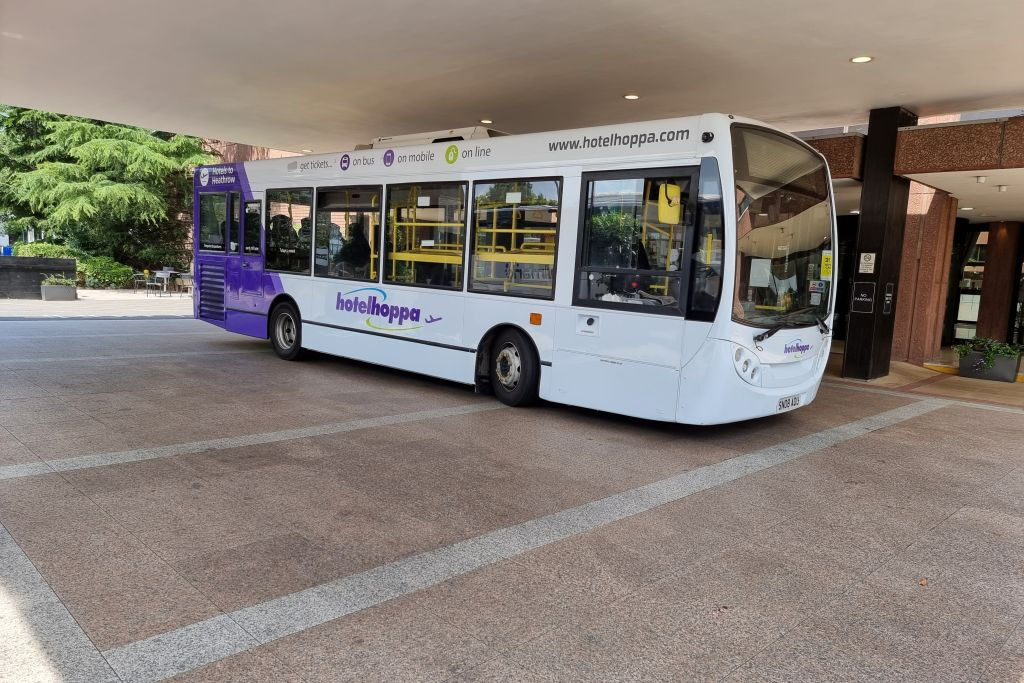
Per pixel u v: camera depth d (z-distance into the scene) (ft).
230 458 18.76
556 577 12.68
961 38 24.90
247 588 11.76
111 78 37.06
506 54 29.84
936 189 40.32
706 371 21.13
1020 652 10.74
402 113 42.45
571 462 19.88
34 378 27.94
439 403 26.81
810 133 47.42
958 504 17.65
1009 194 40.14
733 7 23.32
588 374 23.81
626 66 30.63
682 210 21.47
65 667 9.36
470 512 15.71
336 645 10.18
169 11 26.86
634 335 22.56
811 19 23.93
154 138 83.46
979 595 12.65
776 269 22.71
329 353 32.96
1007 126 31.60
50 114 83.71
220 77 36.06
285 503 15.70
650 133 22.13
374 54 30.83
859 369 36.86
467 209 27.09
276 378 30.55
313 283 33.47
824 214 24.81
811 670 10.04
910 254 43.93
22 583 11.61
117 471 17.28
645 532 14.98
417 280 29.12
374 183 30.45
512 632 10.75
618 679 9.62
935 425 26.76
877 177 35.50
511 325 26.04
